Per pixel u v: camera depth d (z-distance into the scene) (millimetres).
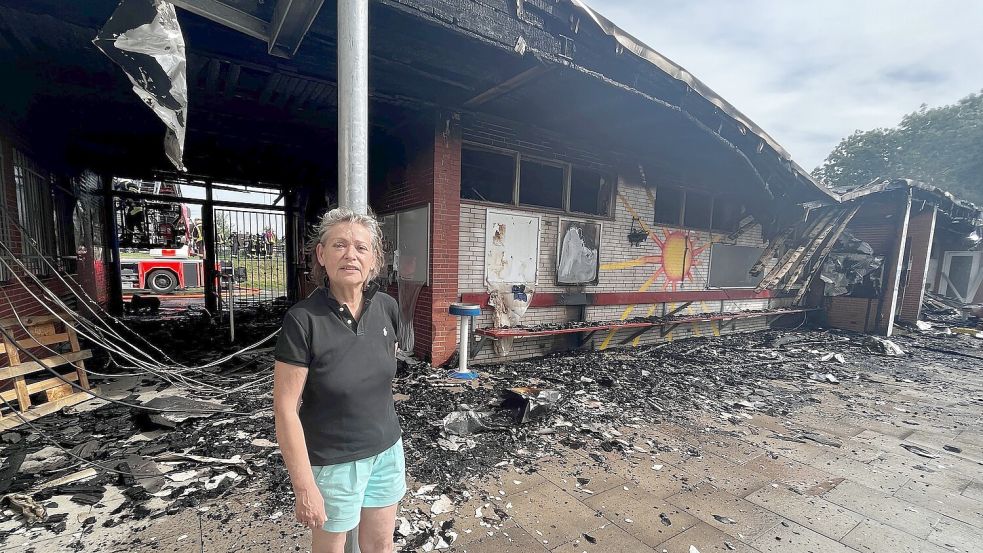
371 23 3102
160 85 1925
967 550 2324
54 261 5434
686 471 3156
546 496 2736
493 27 3191
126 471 2713
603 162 6766
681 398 4875
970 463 3414
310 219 9195
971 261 12367
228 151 6594
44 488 2551
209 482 2701
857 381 5895
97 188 8492
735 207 9039
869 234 9836
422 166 5398
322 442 1400
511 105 5078
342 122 1825
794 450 3594
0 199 3867
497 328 5809
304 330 1335
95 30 3113
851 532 2463
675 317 7727
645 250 7477
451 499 2648
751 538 2381
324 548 1483
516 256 6027
